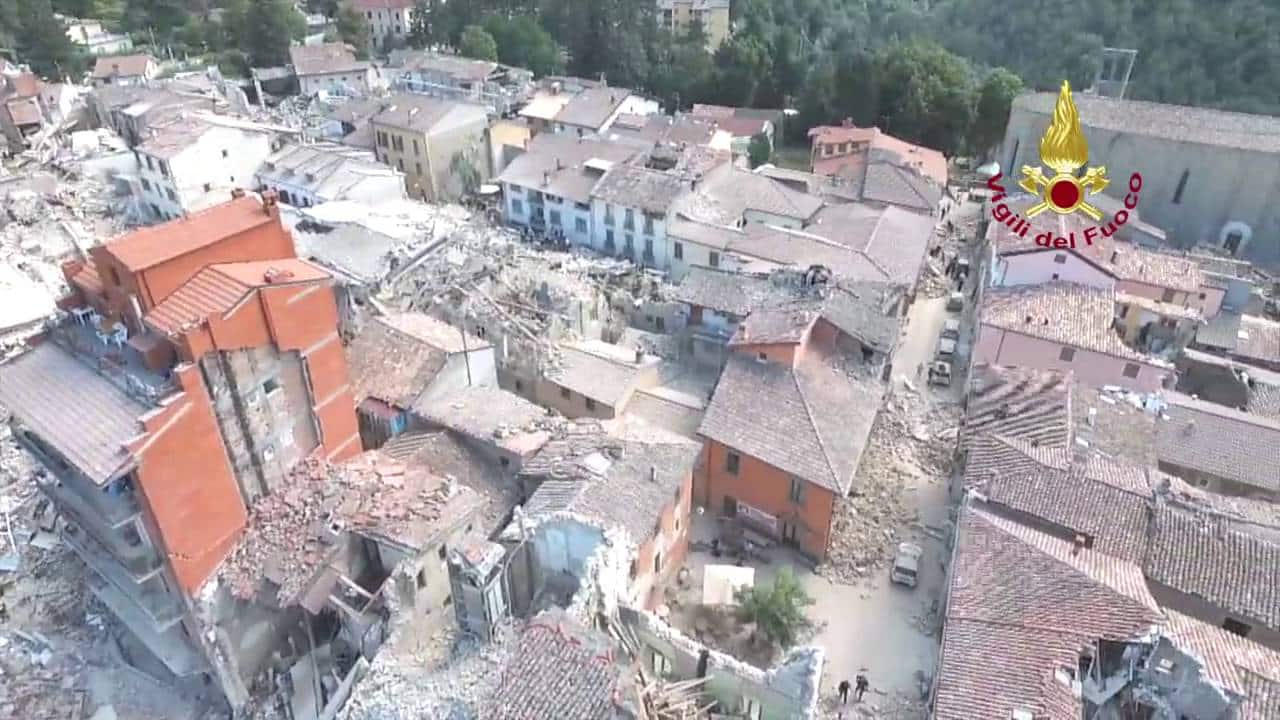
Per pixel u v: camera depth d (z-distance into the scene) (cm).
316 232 6812
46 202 7869
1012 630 3091
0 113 9638
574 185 7638
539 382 4916
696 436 4400
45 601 3909
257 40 12788
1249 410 4988
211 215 3603
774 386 4456
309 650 3569
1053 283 5631
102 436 3031
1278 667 2894
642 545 3475
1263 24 8975
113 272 3291
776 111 11350
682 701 2688
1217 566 3409
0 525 4284
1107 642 3022
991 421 4459
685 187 7138
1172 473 4328
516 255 6750
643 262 7262
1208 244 7775
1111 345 5019
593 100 10419
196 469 3191
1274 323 5844
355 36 14250
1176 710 2883
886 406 5366
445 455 4059
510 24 13250
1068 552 3428
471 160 9175
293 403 3609
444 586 3403
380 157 9350
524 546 3284
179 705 3547
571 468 3703
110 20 14138
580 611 2781
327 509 3481
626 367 4875
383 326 4812
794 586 3734
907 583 4044
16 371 3462
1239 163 7469
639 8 13338
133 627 3547
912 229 7000
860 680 3494
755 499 4284
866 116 10594
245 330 3275
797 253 6278
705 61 12231
